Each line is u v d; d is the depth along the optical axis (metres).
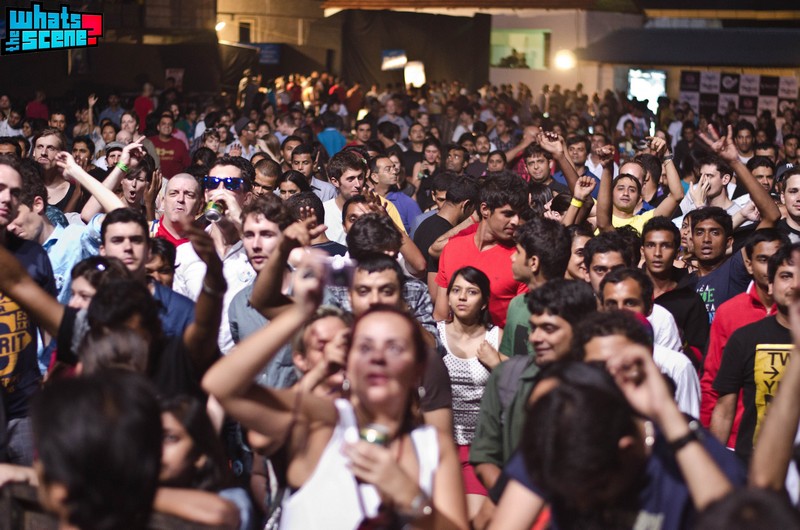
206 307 6.21
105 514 3.86
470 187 12.99
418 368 4.95
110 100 34.91
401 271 7.61
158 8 42.06
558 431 4.22
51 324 6.76
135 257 8.03
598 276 9.02
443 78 53.50
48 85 38.25
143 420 3.95
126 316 6.02
